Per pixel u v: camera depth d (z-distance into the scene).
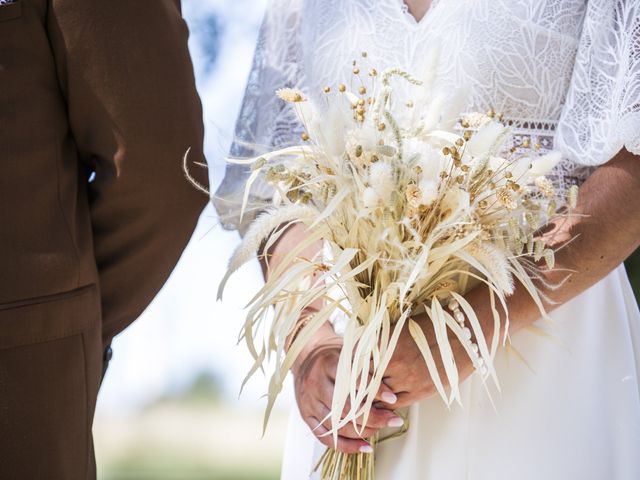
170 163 1.84
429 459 1.78
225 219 1.98
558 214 1.67
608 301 1.82
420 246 1.57
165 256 1.94
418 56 1.78
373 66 1.83
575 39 1.73
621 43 1.63
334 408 1.55
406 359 1.66
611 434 1.75
